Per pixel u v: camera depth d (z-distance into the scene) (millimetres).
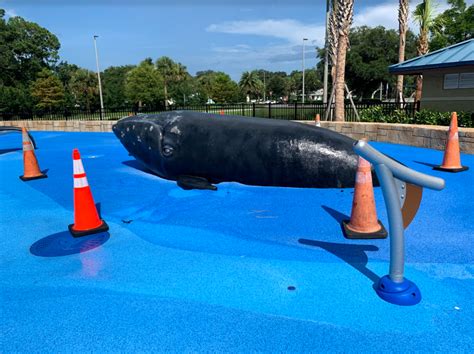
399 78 20859
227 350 2223
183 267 3283
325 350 2207
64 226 4445
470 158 7875
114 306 2707
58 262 3455
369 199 3824
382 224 4035
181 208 4973
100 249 3717
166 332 2400
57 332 2430
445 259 3285
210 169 6125
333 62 20875
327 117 15086
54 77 48688
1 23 58656
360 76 50219
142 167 8062
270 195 5469
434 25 19312
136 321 2523
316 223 4266
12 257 3594
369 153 2486
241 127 6035
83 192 4109
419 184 2369
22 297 2865
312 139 5707
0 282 3107
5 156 10219
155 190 6000
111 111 19266
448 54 13492
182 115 6477
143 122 6559
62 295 2877
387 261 3299
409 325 2410
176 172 6414
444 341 2262
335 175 5637
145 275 3156
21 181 6984
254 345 2262
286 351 2205
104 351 2240
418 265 3182
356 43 53188
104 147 11758
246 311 2605
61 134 16547
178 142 6145
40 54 63438
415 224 4117
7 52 57812
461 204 4773
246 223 4336
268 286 2928
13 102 41344
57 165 8641
